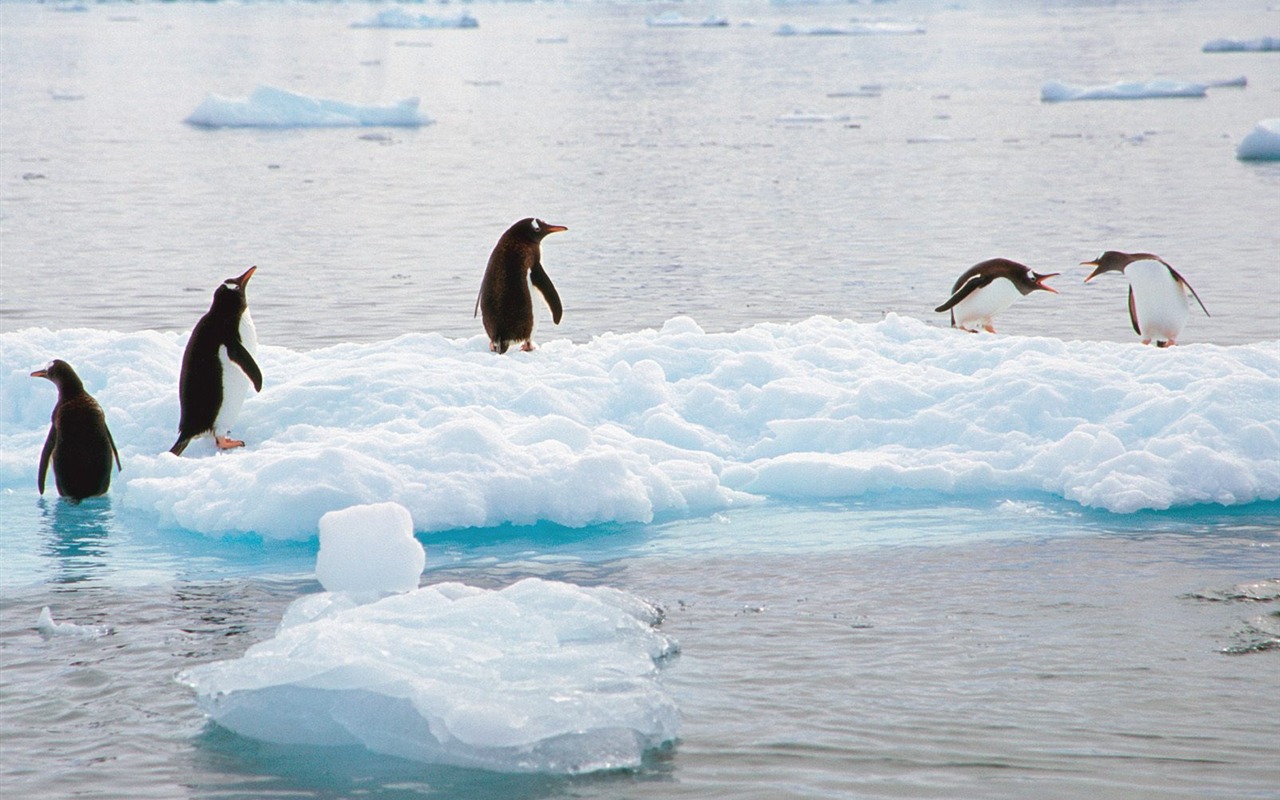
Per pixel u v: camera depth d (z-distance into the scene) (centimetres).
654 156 14162
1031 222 9262
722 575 2831
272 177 12425
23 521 3250
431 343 4297
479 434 3341
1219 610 2586
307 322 6009
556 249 8244
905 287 6875
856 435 3678
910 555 2941
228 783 1967
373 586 2627
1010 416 3653
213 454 3612
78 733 2119
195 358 3553
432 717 2066
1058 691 2241
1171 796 1905
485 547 3031
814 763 2008
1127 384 3741
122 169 12925
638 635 2417
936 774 1973
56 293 6769
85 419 3406
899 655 2391
